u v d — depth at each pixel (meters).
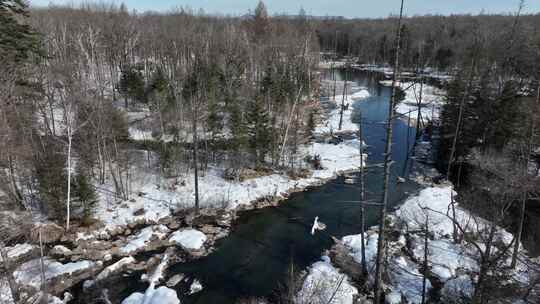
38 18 54.69
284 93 47.16
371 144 45.03
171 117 37.84
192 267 21.70
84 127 28.02
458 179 32.62
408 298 19.05
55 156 24.75
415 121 53.34
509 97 32.50
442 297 18.95
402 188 33.22
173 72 50.91
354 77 93.75
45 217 24.55
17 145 22.66
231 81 48.78
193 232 24.89
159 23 86.81
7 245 21.09
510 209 26.75
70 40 48.06
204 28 84.25
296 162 37.81
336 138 46.84
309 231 26.19
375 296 17.61
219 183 32.31
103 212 26.36
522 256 18.72
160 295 18.52
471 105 36.59
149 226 25.64
